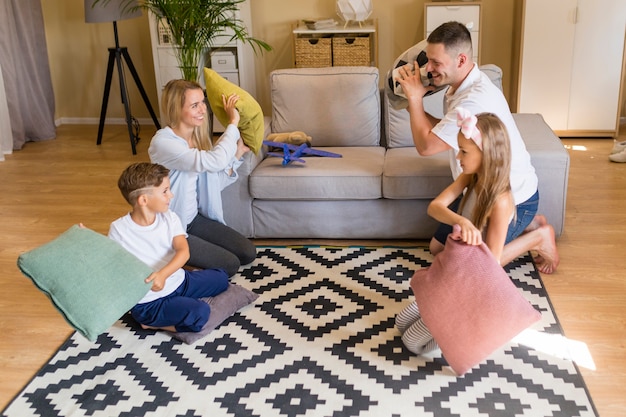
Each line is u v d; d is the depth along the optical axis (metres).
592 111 5.14
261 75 6.01
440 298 2.20
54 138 5.82
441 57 2.62
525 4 4.99
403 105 3.33
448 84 2.73
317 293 2.96
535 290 2.89
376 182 3.27
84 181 4.61
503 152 2.17
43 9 6.06
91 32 6.08
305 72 3.79
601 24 4.96
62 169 4.91
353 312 2.80
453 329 2.20
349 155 3.57
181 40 4.78
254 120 3.07
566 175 3.18
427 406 2.21
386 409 2.21
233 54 5.49
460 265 2.16
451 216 2.25
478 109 2.59
